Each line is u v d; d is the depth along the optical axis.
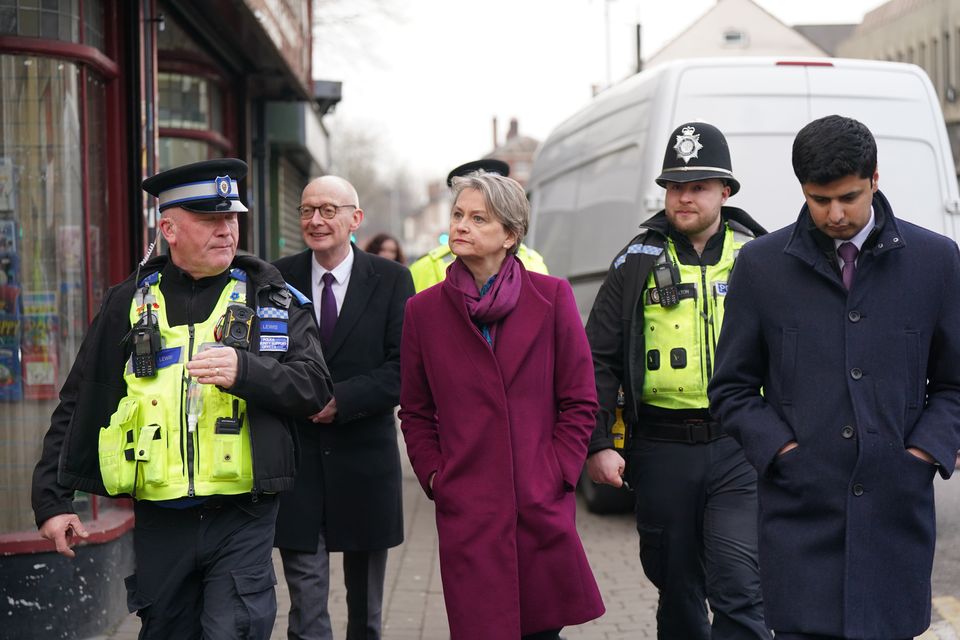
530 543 3.38
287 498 4.33
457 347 3.44
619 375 4.29
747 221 4.38
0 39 5.32
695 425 4.14
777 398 3.13
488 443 3.39
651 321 4.23
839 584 2.99
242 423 3.28
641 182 7.23
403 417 3.61
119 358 3.33
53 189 5.54
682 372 4.14
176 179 3.29
